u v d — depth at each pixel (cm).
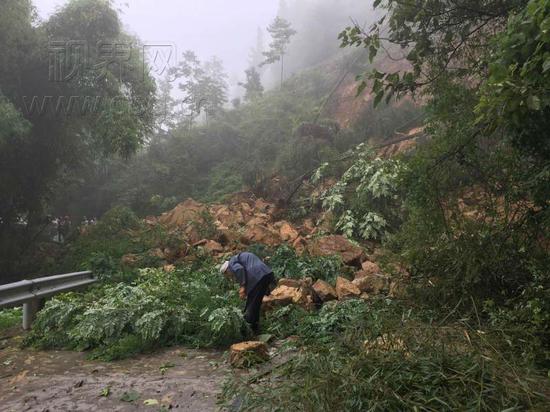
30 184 1680
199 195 2166
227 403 364
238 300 665
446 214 580
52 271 1221
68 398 397
